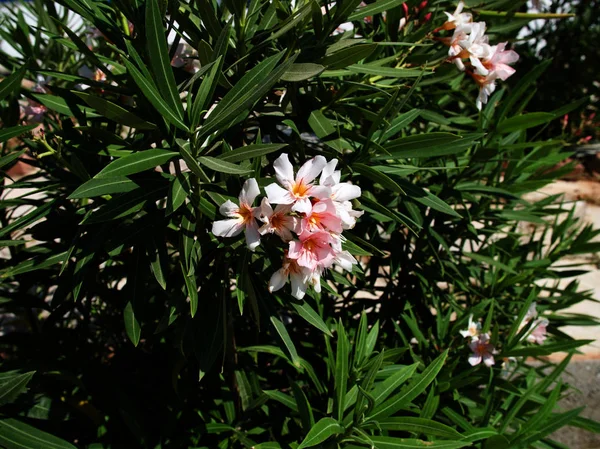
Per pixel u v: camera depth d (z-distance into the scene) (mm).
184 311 579
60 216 583
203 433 652
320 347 755
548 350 702
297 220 436
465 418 688
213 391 686
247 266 492
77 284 503
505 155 807
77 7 521
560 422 616
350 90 579
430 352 736
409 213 671
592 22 1851
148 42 441
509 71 649
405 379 574
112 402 646
